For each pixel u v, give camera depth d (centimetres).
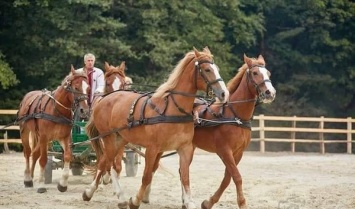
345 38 3878
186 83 1073
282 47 3891
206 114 1154
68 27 3022
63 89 1359
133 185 1517
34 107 1416
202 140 1155
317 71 3956
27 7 3081
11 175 1739
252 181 1652
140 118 1105
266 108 3741
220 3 3416
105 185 1452
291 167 2084
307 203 1284
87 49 3027
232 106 1130
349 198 1352
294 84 3831
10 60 3142
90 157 1488
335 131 2825
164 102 1084
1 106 3084
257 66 1123
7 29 3167
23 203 1222
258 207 1230
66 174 1364
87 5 3022
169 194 1390
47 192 1370
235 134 1116
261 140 2755
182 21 3288
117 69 1402
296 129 2780
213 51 3394
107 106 1216
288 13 3859
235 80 1148
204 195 1401
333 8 3844
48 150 1509
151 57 3098
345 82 3922
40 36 3102
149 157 1090
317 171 1958
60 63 3045
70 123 1368
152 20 3197
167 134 1070
